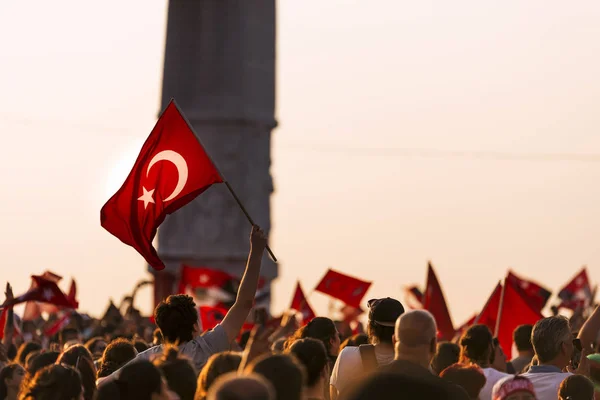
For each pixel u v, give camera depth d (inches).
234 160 2464.3
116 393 474.3
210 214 2458.2
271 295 2519.7
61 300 1217.4
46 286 1214.9
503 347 1104.8
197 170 750.5
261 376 436.1
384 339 625.0
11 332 1048.2
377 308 626.8
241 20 2485.2
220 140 2464.3
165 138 754.8
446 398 446.0
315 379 546.0
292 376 437.7
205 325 1229.1
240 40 2481.5
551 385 663.8
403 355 519.5
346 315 1416.1
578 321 1568.7
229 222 2459.4
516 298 1101.1
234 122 2464.3
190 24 2491.4
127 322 1366.9
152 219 756.6
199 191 750.5
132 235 759.1
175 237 2459.4
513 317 1103.6
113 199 759.1
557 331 669.9
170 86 2487.7
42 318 1558.8
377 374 449.7
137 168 757.9
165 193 754.8
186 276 1513.3
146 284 1603.1
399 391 443.5
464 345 732.0
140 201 757.3
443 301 1266.0
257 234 658.2
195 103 2477.9
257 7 2514.8
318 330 709.3
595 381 701.3
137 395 474.3
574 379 609.0
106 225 760.3
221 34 2485.2
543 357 673.6
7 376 692.1
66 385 537.6
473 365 636.7
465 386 623.2
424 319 519.2
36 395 536.4
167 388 500.1
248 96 2486.5
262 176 2514.8
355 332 1392.7
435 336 522.0
